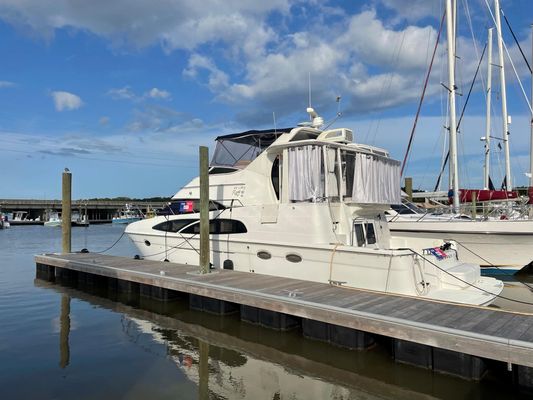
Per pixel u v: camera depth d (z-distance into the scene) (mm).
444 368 6109
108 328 8914
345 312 6746
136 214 70375
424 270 8422
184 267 11406
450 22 18422
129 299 11508
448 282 8820
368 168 9828
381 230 10828
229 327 8734
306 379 6426
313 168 9500
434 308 6895
